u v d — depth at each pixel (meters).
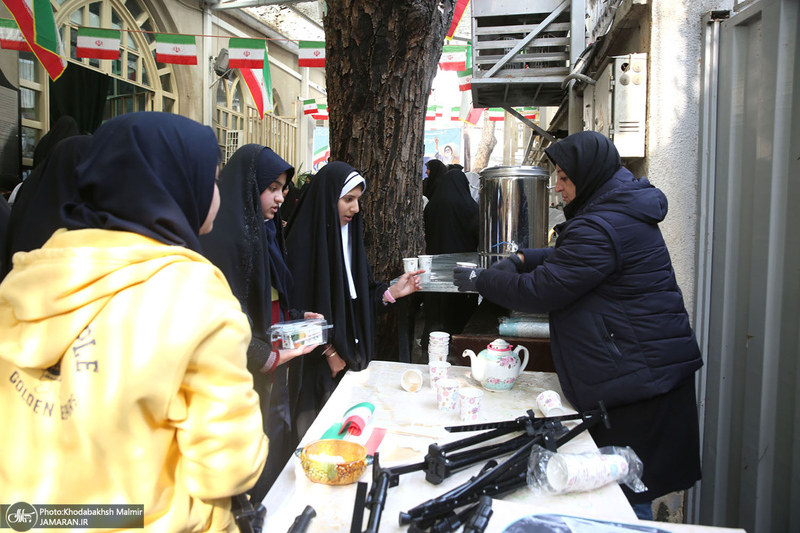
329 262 2.38
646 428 1.82
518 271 2.26
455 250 4.47
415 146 2.98
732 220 2.35
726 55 2.37
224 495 0.88
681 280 2.57
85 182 0.97
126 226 0.94
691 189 2.54
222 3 8.26
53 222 1.44
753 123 2.24
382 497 1.14
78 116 6.64
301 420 2.46
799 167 1.98
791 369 2.02
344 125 2.90
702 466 2.52
